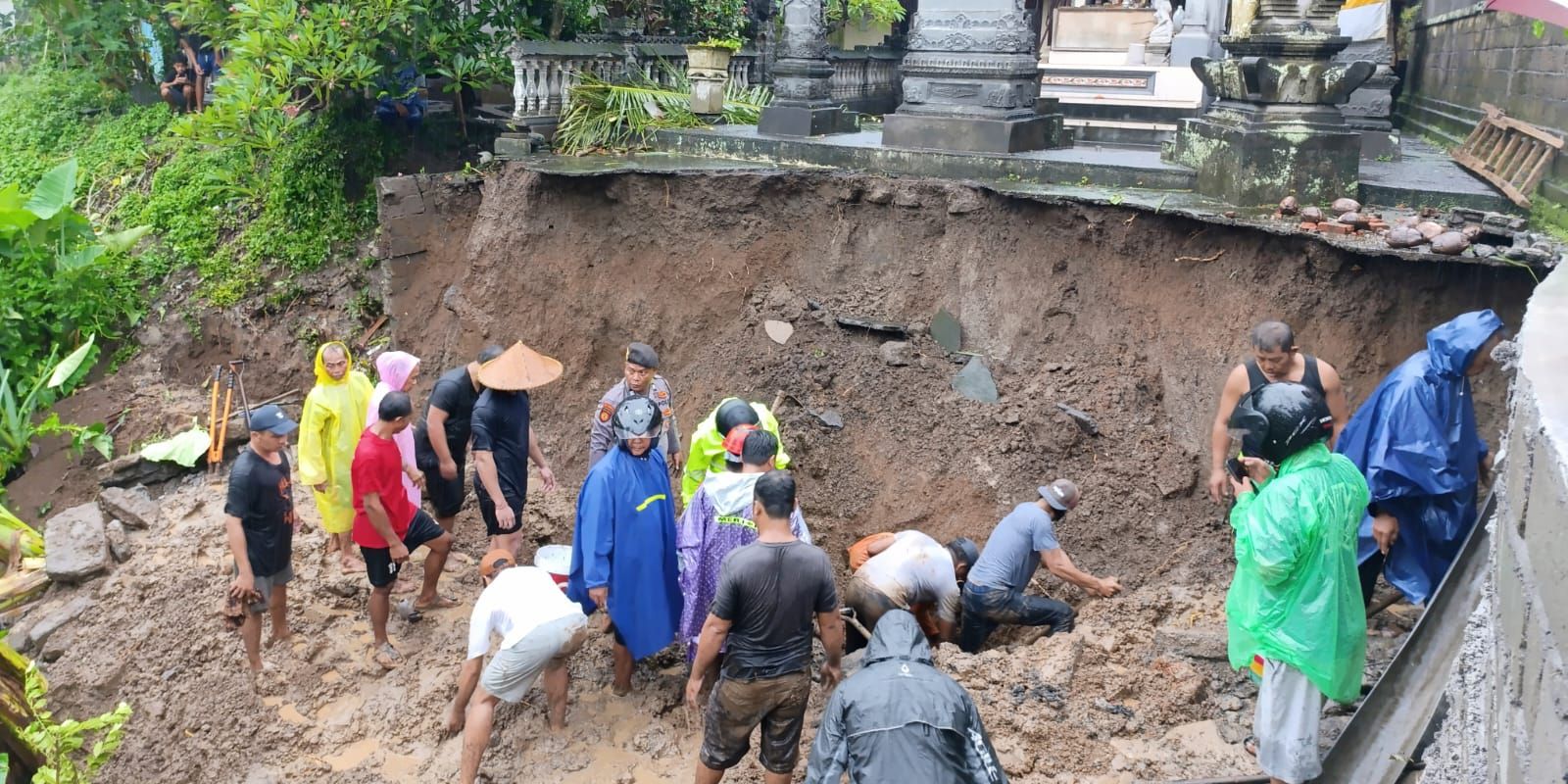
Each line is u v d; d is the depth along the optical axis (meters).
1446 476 5.39
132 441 10.46
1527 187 7.48
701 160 10.41
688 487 6.45
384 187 10.58
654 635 5.85
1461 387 5.43
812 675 6.14
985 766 3.59
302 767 5.68
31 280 11.73
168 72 15.42
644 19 14.01
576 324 9.88
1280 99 7.71
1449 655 4.67
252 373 11.48
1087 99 11.91
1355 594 4.45
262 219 12.30
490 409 6.78
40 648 7.34
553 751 5.66
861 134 10.72
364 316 11.59
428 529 6.68
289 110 12.01
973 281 8.91
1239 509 4.61
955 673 5.81
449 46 11.82
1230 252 7.66
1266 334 5.71
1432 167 9.29
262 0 10.88
